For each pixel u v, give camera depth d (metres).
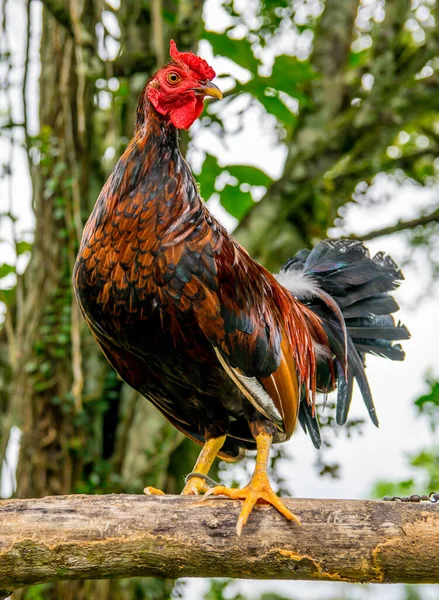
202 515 1.86
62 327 2.82
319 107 3.38
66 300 2.83
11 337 2.82
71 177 2.84
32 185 2.77
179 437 2.87
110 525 1.84
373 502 1.87
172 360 1.98
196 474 2.05
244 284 1.97
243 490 1.89
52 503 1.85
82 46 2.68
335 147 3.29
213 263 1.93
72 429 2.83
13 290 3.12
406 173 3.80
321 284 2.32
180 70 1.98
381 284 2.32
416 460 3.39
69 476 2.80
